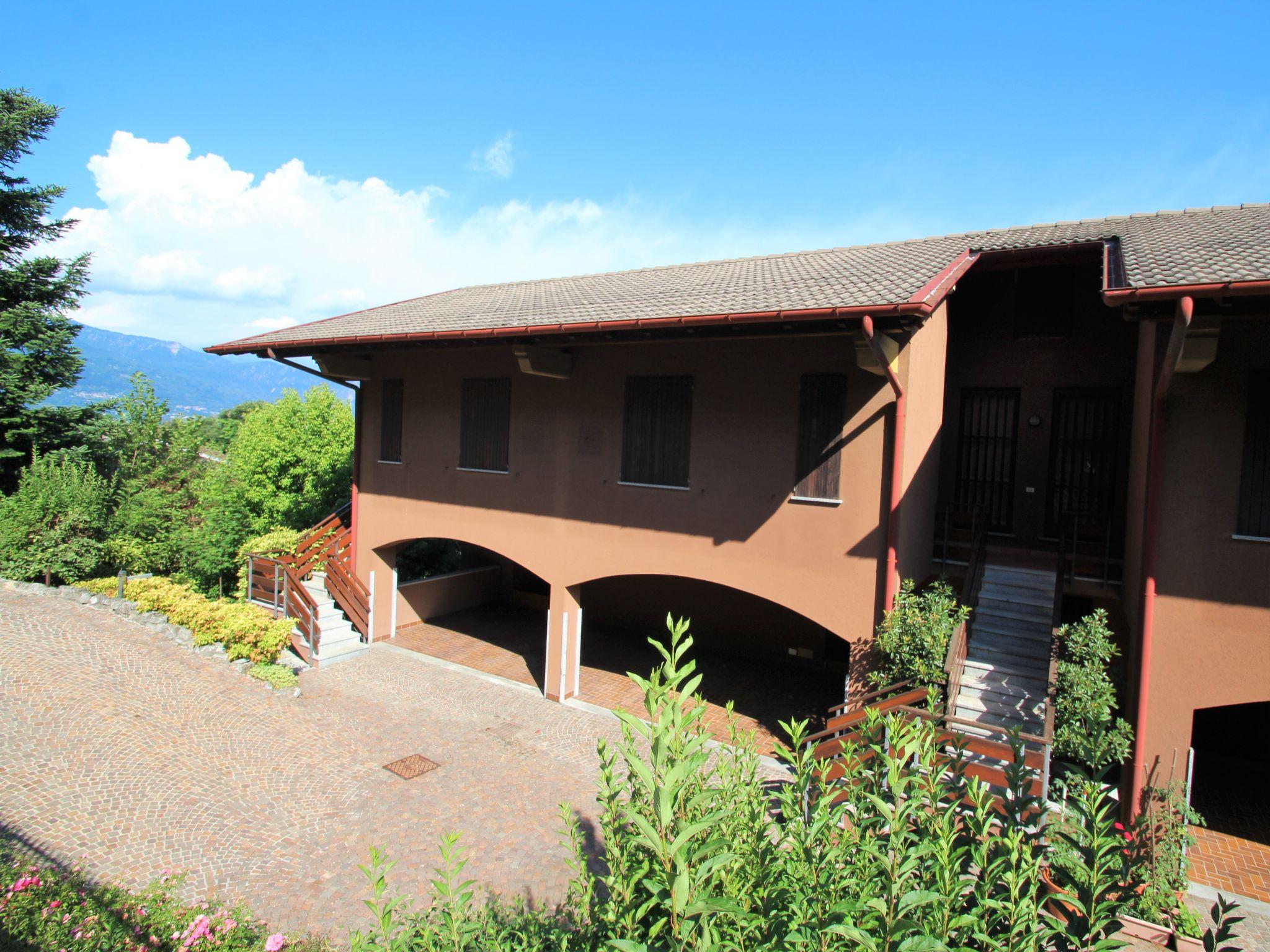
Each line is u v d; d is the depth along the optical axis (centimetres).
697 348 1075
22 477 1753
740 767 468
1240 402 725
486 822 839
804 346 984
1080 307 1151
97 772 864
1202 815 938
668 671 323
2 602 1381
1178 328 622
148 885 673
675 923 268
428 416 1420
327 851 766
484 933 443
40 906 588
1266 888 779
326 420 2305
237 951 563
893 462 912
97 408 2236
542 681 1335
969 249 1092
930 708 500
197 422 2459
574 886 439
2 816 757
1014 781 416
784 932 309
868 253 1248
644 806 340
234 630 1215
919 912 316
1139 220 1159
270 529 2177
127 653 1208
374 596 1541
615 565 1163
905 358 912
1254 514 721
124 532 1997
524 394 1273
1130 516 937
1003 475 1205
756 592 1027
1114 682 839
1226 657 729
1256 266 671
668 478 1107
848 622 955
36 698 1018
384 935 381
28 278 2122
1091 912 329
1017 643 940
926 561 1085
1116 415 1131
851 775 447
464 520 1363
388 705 1177
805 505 991
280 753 969
